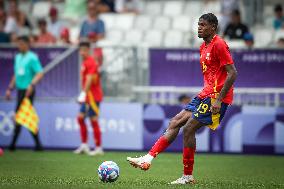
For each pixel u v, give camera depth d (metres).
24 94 53.03
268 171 40.09
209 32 29.80
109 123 54.94
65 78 57.56
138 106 54.66
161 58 57.03
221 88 29.69
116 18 73.00
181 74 56.91
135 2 75.50
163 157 49.56
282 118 53.31
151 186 28.92
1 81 59.25
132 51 57.34
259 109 53.56
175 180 33.03
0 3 72.62
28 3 78.50
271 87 56.25
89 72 49.75
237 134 53.59
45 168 39.78
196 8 75.06
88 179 32.69
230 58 29.36
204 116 29.80
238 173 38.66
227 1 70.62
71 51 57.47
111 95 57.62
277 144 53.25
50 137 55.53
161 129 54.31
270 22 71.12
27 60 52.59
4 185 29.03
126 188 27.97
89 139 54.84
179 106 54.16
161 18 72.50
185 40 68.44
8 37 65.19
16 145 56.09
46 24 67.31
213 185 30.25
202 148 53.78
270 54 56.09
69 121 55.41
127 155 50.56
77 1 73.38
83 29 63.28
